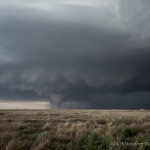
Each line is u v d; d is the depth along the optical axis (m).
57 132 15.72
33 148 11.73
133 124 20.00
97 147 12.27
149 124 21.31
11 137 13.45
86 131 16.02
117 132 16.22
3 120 28.09
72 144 12.74
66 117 36.34
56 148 12.22
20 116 38.25
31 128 19.06
